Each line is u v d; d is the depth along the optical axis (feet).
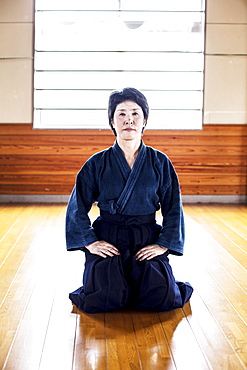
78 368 5.83
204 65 17.57
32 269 9.75
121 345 6.43
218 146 17.89
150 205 7.63
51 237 12.41
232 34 17.46
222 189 18.11
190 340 6.59
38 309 7.68
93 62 17.88
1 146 17.69
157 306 7.52
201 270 9.78
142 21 17.75
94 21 17.74
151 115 18.19
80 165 17.78
